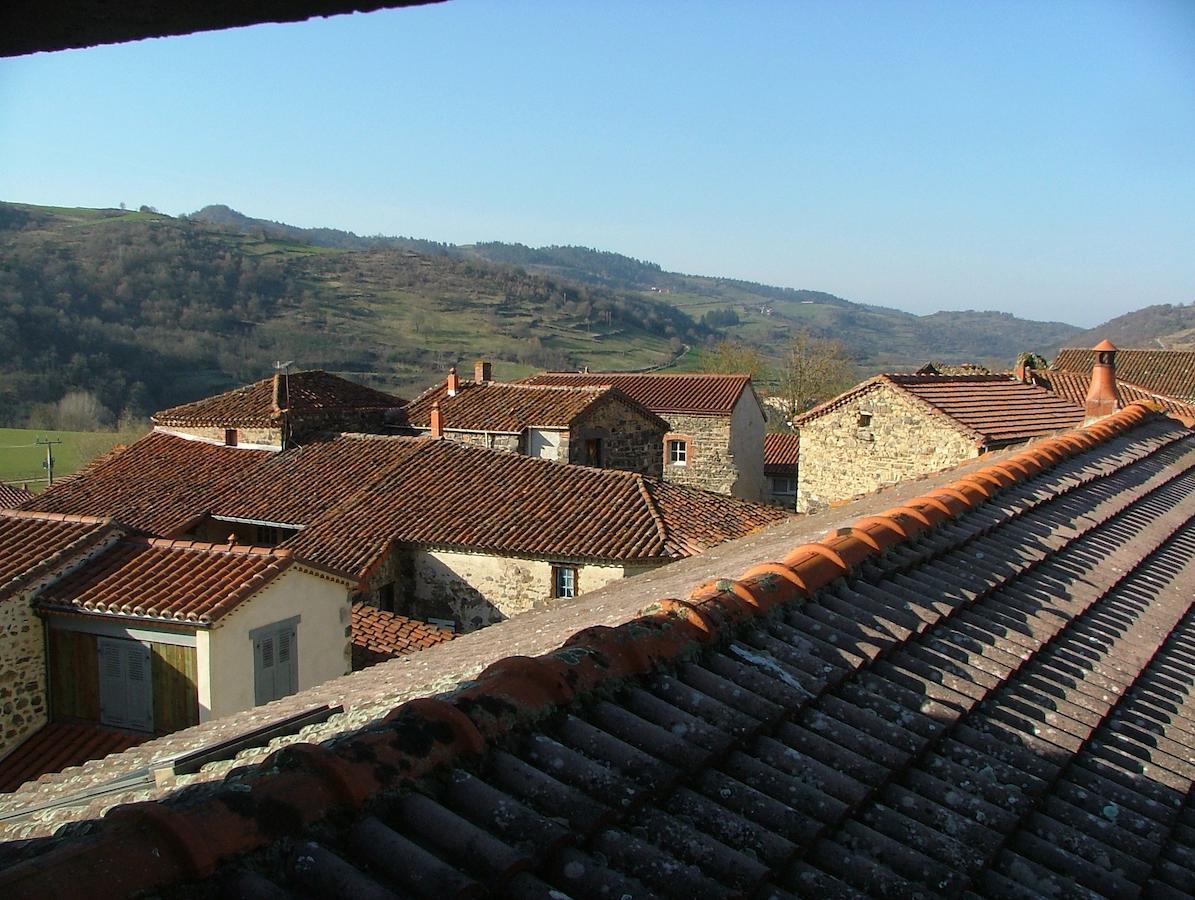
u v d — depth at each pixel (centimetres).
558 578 1905
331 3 219
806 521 1075
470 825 272
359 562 1898
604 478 2141
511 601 1941
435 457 2328
